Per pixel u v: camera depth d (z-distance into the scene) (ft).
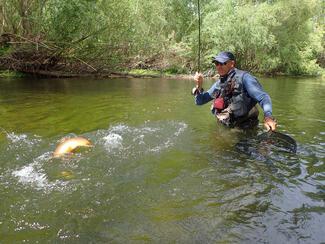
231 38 66.28
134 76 49.37
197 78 16.37
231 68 15.28
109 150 11.60
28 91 28.25
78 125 15.42
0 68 43.45
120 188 8.84
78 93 27.58
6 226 7.08
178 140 12.97
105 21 42.06
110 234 6.82
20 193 8.50
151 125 15.37
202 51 64.18
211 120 16.58
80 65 46.70
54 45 41.16
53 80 39.60
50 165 10.27
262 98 14.06
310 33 82.79
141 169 10.07
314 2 78.69
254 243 6.57
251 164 10.62
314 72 77.87
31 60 43.21
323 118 17.89
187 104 21.88
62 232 6.88
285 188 8.94
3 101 22.59
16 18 41.01
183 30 67.62
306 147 12.42
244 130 14.73
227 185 9.11
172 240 6.64
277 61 73.20
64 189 8.73
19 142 12.50
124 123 15.81
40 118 17.03
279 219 7.42
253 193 8.63
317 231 6.98
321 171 10.12
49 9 40.06
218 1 68.03
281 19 77.10
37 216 7.47
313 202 8.19
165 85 36.60
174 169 10.13
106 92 28.71
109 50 47.70
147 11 57.36
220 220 7.37
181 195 8.51
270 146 12.37
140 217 7.47
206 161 10.83
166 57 60.18
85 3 39.29
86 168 10.07
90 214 7.57
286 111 20.08
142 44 53.42
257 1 79.30
